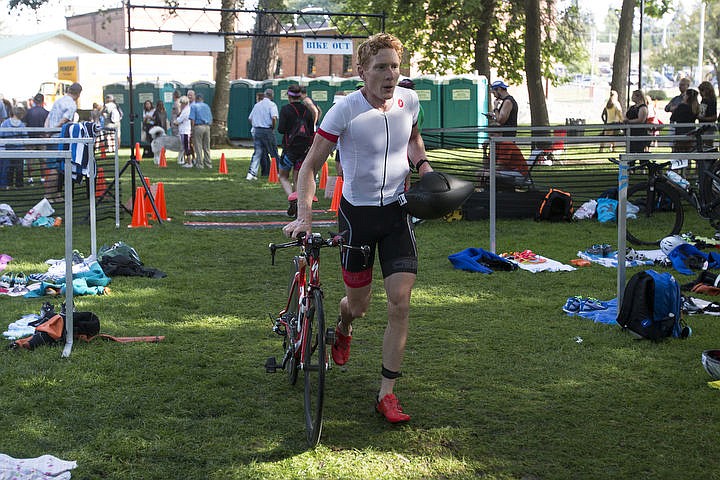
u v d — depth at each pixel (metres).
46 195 14.09
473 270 8.92
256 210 13.82
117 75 38.12
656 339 6.28
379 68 4.51
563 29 31.06
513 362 5.87
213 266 9.27
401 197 4.63
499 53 30.52
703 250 10.23
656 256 9.76
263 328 6.76
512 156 13.08
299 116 14.03
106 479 4.05
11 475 3.92
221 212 13.40
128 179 18.83
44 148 14.22
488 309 7.34
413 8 25.64
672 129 14.91
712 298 7.70
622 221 6.67
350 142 4.62
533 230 11.67
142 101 32.53
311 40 15.16
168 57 39.66
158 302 7.56
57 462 4.14
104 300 7.61
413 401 5.11
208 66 40.94
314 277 4.66
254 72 34.41
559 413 4.93
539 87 23.31
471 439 4.56
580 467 4.21
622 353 6.05
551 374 5.61
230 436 4.59
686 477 4.11
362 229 4.69
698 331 6.58
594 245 9.93
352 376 5.56
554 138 9.60
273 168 18.66
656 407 5.02
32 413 4.87
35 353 5.92
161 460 4.27
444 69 28.98
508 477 4.12
